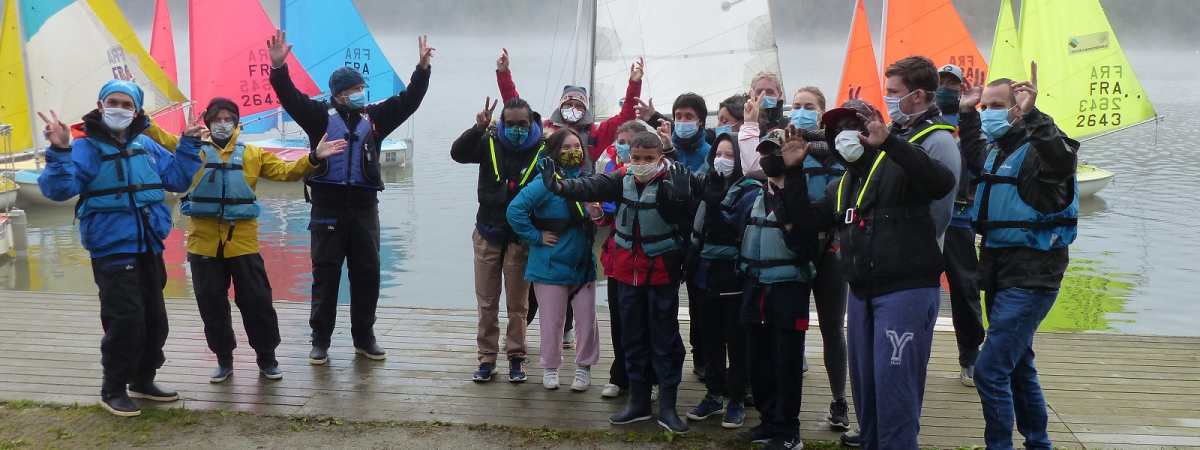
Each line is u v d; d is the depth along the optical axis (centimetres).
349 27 1675
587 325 455
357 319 496
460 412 429
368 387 459
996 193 362
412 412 428
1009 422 361
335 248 480
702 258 412
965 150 443
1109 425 417
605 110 1342
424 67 488
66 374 465
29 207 1269
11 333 528
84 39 1323
